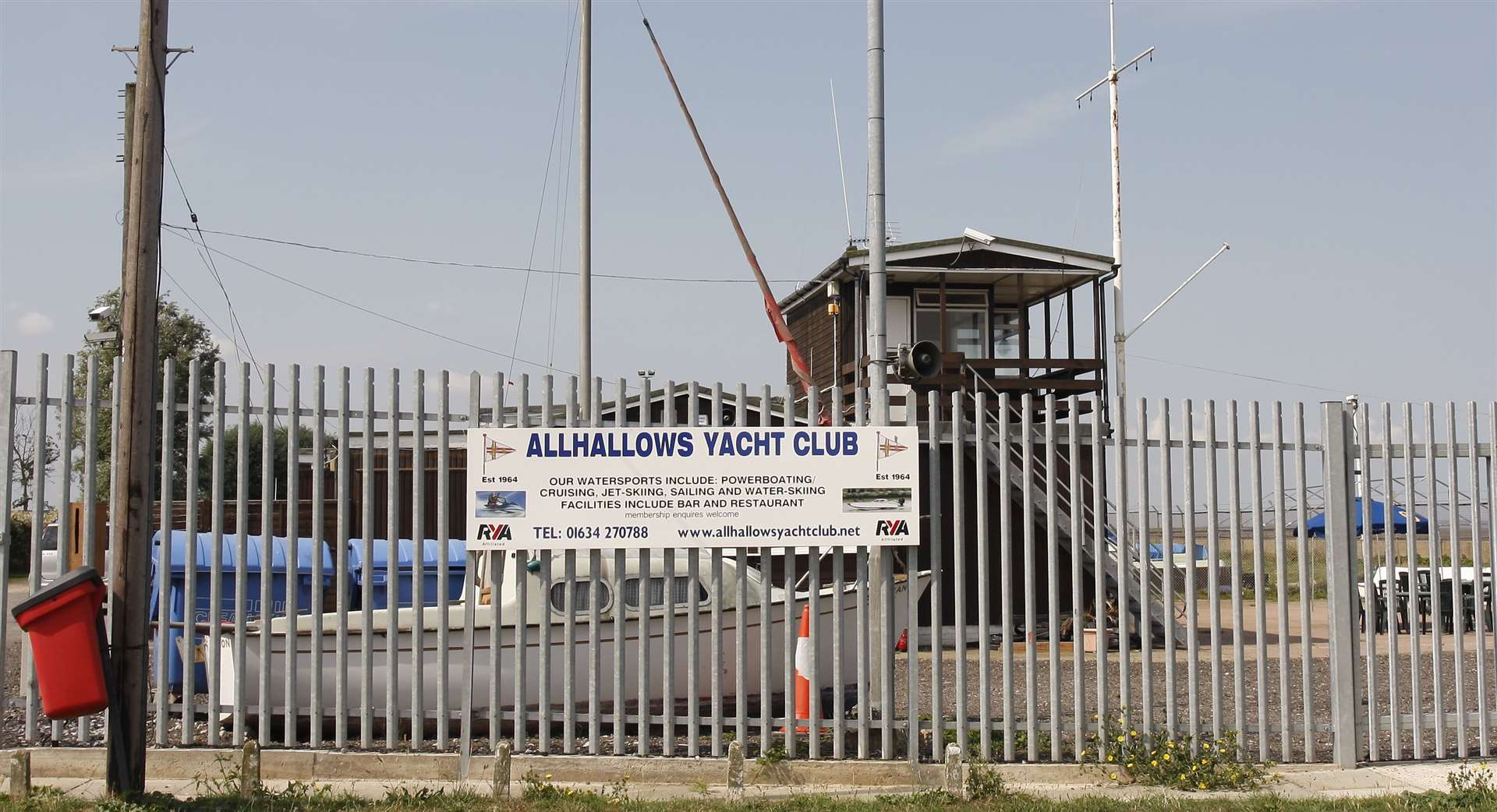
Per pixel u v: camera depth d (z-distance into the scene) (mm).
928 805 8438
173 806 8039
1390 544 10062
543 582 9609
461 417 9727
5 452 9586
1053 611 9781
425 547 12734
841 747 9547
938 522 9680
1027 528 9773
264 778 9289
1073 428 10016
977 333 25297
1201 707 13047
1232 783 9250
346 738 9883
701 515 9547
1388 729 10234
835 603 9656
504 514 9531
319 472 9695
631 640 10672
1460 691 10078
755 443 9586
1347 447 10094
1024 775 9461
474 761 9406
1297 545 10031
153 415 8375
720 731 9586
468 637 9547
